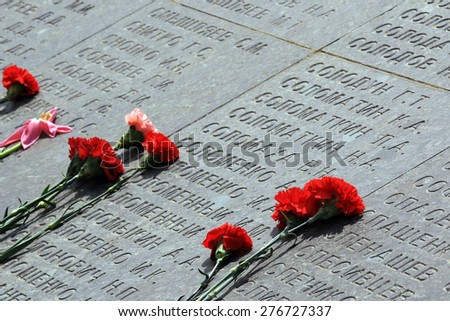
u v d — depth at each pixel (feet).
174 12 31.14
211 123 26.78
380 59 27.25
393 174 23.82
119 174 25.79
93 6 32.53
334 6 29.53
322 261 22.20
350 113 25.85
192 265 23.03
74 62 30.35
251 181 24.72
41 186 26.30
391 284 21.33
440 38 27.32
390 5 28.89
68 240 24.50
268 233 23.22
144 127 26.13
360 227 22.68
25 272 23.99
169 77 28.73
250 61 28.48
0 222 25.09
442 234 22.04
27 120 28.45
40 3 33.37
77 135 27.66
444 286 20.99
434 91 25.79
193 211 24.35
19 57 31.24
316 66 27.63
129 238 24.12
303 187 23.95
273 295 21.79
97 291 23.02
